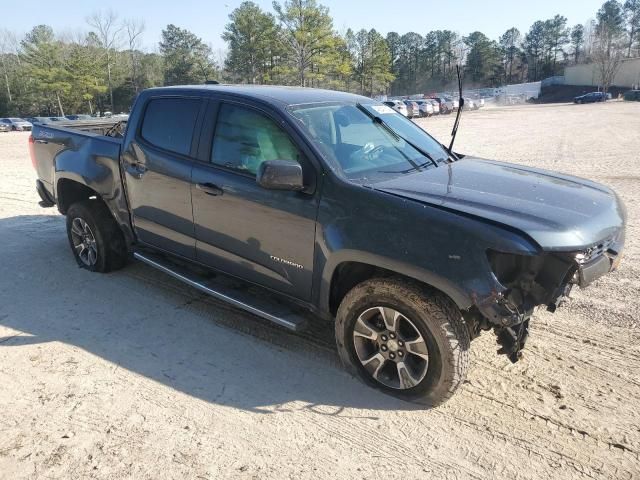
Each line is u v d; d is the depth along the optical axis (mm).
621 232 3434
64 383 3531
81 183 5164
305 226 3438
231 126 3895
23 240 6543
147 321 4406
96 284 5137
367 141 3908
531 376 3605
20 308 4645
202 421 3172
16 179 11273
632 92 66000
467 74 122562
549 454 2908
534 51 127875
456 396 3408
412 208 3059
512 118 36938
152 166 4363
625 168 11977
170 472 2770
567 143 18141
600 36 96938
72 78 69688
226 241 3961
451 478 2760
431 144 4457
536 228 2844
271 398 3396
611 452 2912
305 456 2902
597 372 3637
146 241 4738
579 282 2982
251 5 66875
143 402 3340
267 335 4188
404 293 3104
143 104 4516
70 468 2785
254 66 69062
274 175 3209
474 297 2846
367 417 3221
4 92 77562
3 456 2863
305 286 3578
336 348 4004
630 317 4391
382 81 87312
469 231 2871
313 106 3873
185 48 85812
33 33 74062
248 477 2746
